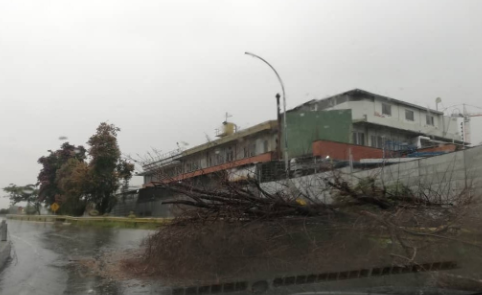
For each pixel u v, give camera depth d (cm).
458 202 747
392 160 1470
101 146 3209
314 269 677
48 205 4469
